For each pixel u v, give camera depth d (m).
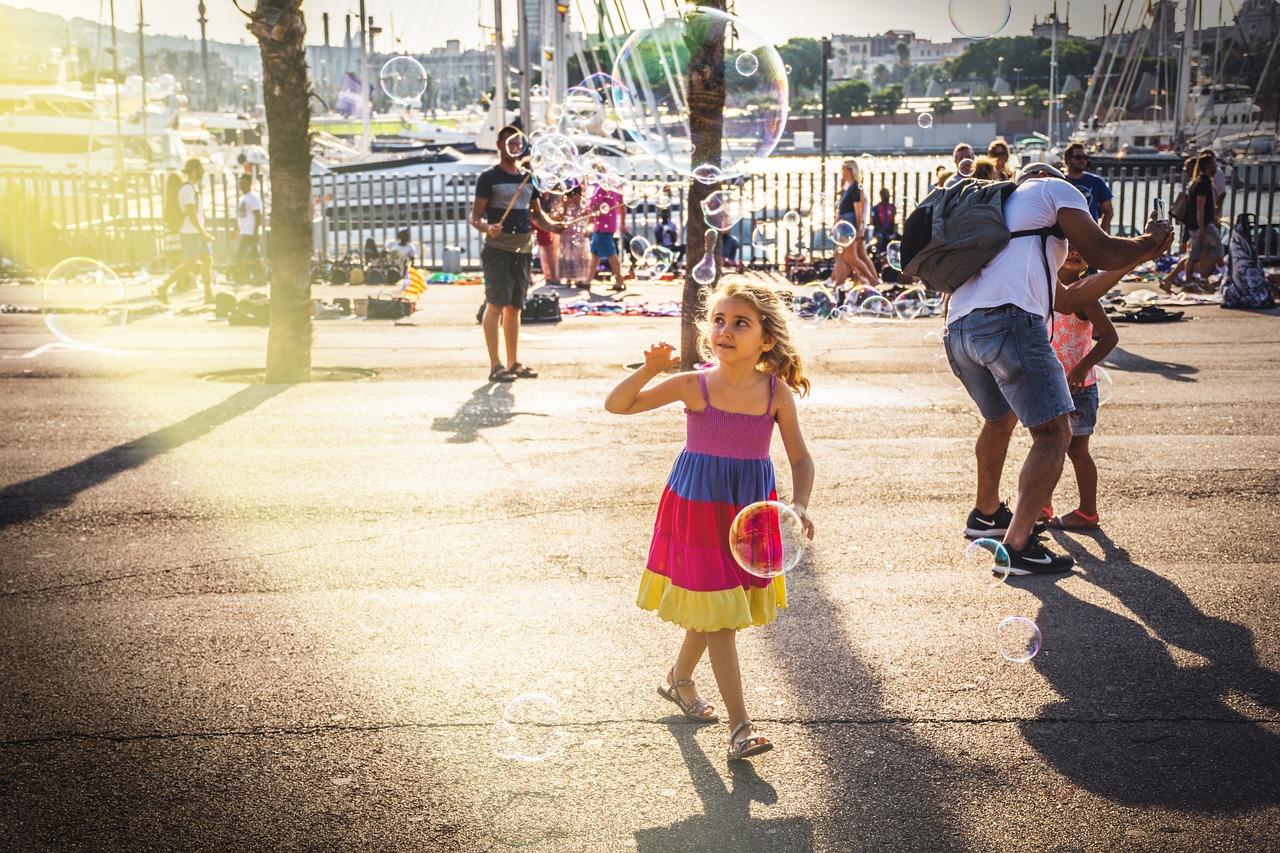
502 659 3.79
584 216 15.97
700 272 8.87
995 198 4.65
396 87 11.66
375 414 7.68
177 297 15.69
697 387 3.18
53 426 7.29
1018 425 7.36
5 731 3.27
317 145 32.94
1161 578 4.55
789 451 3.22
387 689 3.56
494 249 8.76
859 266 15.28
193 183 14.44
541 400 8.16
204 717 3.36
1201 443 6.75
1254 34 57.34
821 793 2.94
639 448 6.72
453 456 6.53
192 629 4.04
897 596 4.38
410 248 18.62
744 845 2.70
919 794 2.93
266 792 2.94
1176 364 9.44
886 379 9.02
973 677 3.64
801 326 12.46
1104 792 2.94
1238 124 45.66
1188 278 14.73
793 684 3.60
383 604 4.29
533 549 4.92
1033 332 4.54
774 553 3.07
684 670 3.35
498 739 3.23
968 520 5.10
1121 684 3.59
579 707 3.44
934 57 184.12
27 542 5.00
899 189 26.92
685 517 3.12
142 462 6.37
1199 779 3.00
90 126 35.28
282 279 8.84
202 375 9.27
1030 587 4.47
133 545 4.96
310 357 9.06
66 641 3.93
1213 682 3.60
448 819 2.81
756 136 6.92
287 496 5.72
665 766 3.08
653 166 20.73
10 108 42.16
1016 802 2.89
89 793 2.93
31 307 14.11
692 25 7.34
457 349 10.73
